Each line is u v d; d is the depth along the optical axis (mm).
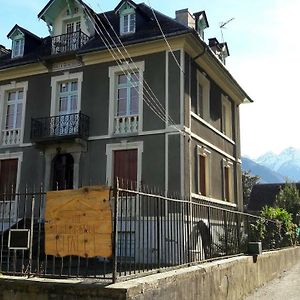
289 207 39062
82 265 11055
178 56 16688
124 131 17234
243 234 12938
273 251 15445
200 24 20094
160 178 16109
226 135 22469
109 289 5645
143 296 5910
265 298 10547
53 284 6086
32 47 21516
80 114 17703
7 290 6438
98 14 20734
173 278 6789
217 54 22234
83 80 18438
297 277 14875
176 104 16438
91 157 17578
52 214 6793
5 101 20219
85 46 18656
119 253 6949
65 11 20078
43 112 19016
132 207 8008
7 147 19516
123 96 17719
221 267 9156
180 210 8531
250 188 52625
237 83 22109
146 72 17188
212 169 19453
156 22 18234
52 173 18359
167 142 16281
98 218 6406
